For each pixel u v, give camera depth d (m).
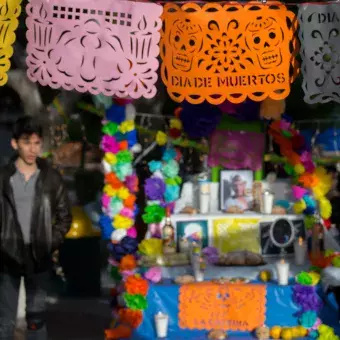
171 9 3.90
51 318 6.50
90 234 7.33
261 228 6.25
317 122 7.02
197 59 3.93
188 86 3.94
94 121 7.61
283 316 5.69
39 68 3.75
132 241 5.92
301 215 6.25
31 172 6.18
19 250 6.18
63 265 7.21
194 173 6.44
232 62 3.93
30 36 3.73
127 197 6.02
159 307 5.71
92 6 3.75
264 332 5.57
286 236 6.23
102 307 6.86
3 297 6.21
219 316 5.70
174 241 6.16
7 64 3.69
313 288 5.63
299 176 6.16
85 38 3.76
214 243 6.23
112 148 6.01
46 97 7.51
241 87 3.94
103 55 3.77
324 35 3.95
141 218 6.76
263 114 6.09
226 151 6.31
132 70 3.80
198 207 6.37
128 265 5.86
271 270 5.93
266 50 3.93
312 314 5.61
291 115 7.02
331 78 3.97
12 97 7.37
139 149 6.25
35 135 6.12
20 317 6.33
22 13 4.54
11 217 6.14
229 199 6.36
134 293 5.65
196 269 5.79
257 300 5.68
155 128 7.39
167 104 7.36
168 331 5.70
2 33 3.68
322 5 3.93
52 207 6.24
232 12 3.91
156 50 3.80
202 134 6.25
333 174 6.71
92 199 7.52
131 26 3.78
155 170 6.25
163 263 6.01
